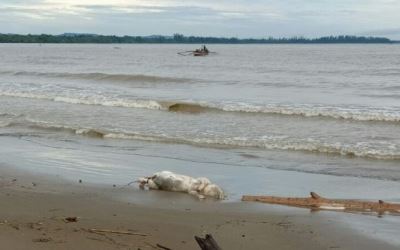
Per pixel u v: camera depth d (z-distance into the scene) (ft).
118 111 75.15
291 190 36.94
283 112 72.43
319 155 48.39
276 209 31.96
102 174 40.60
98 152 49.26
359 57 272.10
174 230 26.86
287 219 29.78
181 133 58.34
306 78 133.18
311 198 33.22
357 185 38.42
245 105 78.54
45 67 187.93
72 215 29.04
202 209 31.58
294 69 171.73
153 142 54.08
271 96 93.91
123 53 367.25
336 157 47.73
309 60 241.14
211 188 34.88
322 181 39.55
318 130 60.39
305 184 38.63
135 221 28.37
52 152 49.08
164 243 24.50
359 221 29.63
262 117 70.23
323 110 73.15
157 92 100.27
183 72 159.63
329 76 140.46
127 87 110.52
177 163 45.03
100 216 29.14
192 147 51.70
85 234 25.20
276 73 153.48
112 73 146.10
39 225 26.37
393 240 26.45
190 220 29.04
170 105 78.48
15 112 73.77
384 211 31.76
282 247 25.02
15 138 56.70
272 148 50.96
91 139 56.18
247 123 65.26
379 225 28.91
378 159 46.65
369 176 41.14
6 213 28.60
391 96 93.66
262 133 58.34
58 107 78.89
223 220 29.25
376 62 215.51
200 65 203.21
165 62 231.91
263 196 34.30
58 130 61.26
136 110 76.33
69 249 22.79
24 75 142.82
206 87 111.14
